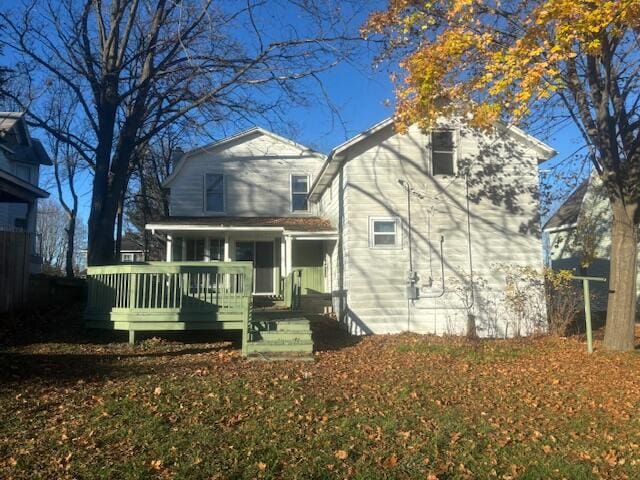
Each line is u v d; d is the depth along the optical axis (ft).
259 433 20.53
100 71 59.62
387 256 52.54
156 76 56.18
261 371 31.17
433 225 53.16
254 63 52.80
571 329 53.83
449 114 44.78
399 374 32.45
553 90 34.24
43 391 24.97
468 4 37.63
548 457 19.61
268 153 75.56
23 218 89.76
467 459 19.06
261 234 68.28
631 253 41.65
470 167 53.93
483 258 53.21
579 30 31.83
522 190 54.24
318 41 51.47
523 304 50.75
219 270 38.86
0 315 44.68
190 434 20.18
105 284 40.63
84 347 37.09
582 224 67.26
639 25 33.09
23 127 87.20
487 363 36.99
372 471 17.70
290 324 38.78
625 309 41.63
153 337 41.63
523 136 53.83
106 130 56.85
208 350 37.68
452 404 26.22
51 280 52.85
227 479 16.70
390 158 53.31
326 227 62.03
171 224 64.95
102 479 16.42
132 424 20.97
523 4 38.40
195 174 74.38
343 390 27.71
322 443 19.88
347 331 52.01
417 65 39.86
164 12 56.24
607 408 26.18
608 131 40.70
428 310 52.31
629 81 41.63
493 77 37.17
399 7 40.75
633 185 41.29
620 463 19.35
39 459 17.65
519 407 26.14
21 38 53.83
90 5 56.08
